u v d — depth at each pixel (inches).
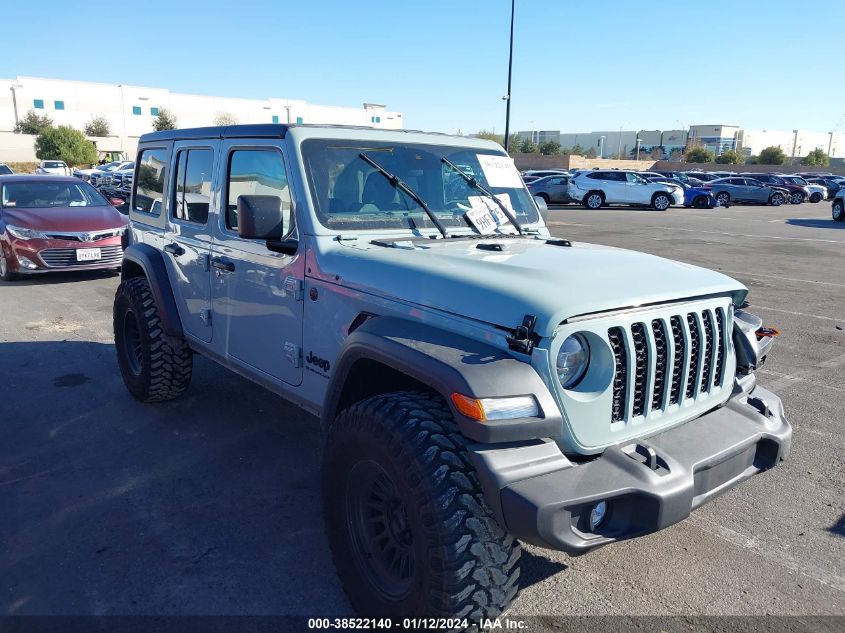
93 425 191.9
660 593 121.8
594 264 117.8
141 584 121.1
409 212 145.0
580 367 99.0
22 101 2770.7
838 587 124.4
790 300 384.5
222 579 123.0
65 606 114.8
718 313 118.6
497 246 131.6
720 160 3336.6
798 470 171.8
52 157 2289.6
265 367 150.1
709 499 103.6
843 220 926.4
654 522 93.2
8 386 223.3
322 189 135.4
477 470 90.6
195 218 174.2
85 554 130.0
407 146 151.9
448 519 90.0
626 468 95.3
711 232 757.9
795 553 135.4
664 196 1114.7
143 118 2989.7
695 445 104.7
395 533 103.0
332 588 121.0
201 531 138.7
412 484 92.7
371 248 128.6
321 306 129.6
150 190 202.4
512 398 90.7
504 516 88.2
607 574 127.5
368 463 103.4
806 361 265.7
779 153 3334.2
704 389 117.0
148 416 198.5
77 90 2864.2
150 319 191.3
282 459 171.9
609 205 1219.2
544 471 91.2
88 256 408.5
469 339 101.2
